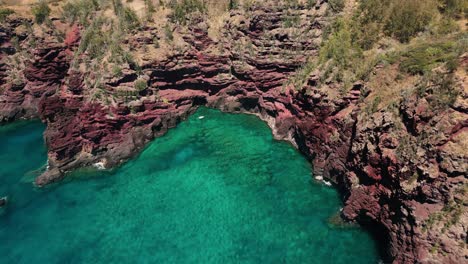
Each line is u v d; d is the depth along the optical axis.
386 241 38.47
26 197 51.44
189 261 39.50
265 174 51.47
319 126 50.66
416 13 49.88
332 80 49.53
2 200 50.41
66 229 45.38
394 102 40.09
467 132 33.75
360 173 42.44
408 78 41.47
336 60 51.16
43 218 47.44
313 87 51.72
